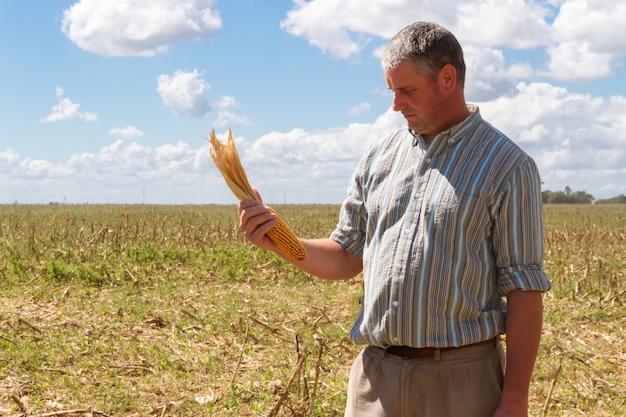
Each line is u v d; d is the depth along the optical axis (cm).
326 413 572
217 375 684
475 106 265
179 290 1141
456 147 259
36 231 1980
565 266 1415
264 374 680
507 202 252
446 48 250
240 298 1071
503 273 257
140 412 581
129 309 977
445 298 254
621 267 1450
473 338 256
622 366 738
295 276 1276
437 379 261
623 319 952
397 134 285
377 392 273
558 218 3841
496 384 265
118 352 756
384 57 262
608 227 2953
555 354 769
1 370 679
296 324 904
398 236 263
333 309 1012
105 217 3300
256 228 272
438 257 254
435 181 259
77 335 820
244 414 580
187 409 588
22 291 1108
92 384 651
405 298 258
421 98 254
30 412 572
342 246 301
